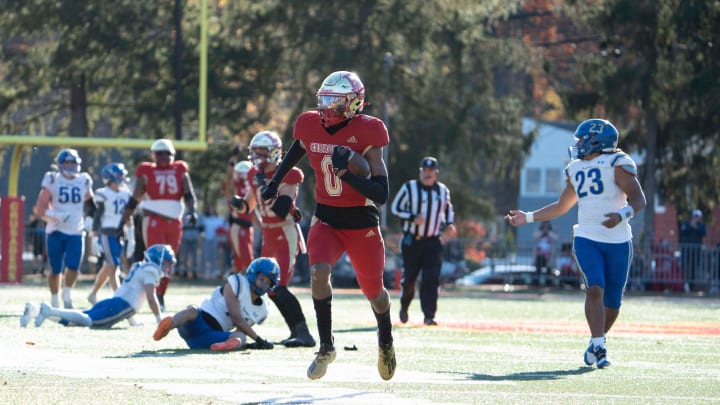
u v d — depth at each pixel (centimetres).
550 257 8350
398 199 4166
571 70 10025
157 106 10131
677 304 6344
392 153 10469
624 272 2686
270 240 3141
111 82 10006
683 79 9188
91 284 7044
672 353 3061
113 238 4622
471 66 10781
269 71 10456
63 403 1853
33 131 10188
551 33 15212
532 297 6950
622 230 2681
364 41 10338
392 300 6250
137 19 9800
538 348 3158
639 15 9181
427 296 4166
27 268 9219
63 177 4409
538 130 11369
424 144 10438
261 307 3003
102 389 2044
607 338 3625
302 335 3075
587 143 2691
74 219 4441
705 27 9188
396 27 10325
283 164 2220
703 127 9444
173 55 9919
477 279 8394
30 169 10625
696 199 9944
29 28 9456
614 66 9381
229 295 2966
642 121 9850
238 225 4381
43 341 3075
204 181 10588
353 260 2159
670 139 9675
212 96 10150
